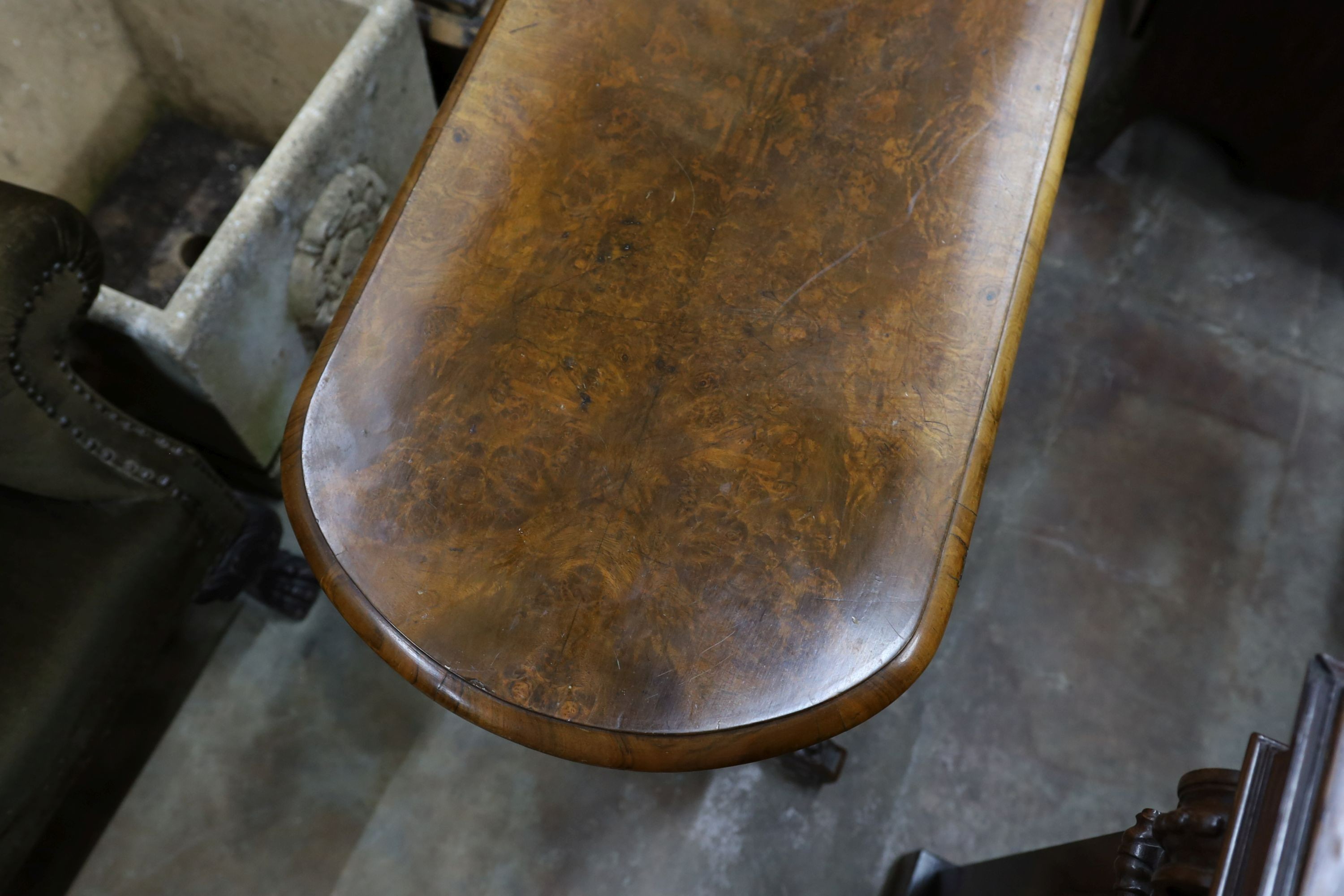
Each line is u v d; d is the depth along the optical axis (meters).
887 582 0.76
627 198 0.88
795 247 0.86
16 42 1.20
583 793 1.37
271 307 1.20
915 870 1.31
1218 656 1.52
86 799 1.31
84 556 1.02
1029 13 0.94
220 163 1.48
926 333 0.84
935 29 0.94
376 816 1.34
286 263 1.18
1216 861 0.66
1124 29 1.68
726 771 1.40
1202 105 1.69
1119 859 0.77
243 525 1.24
